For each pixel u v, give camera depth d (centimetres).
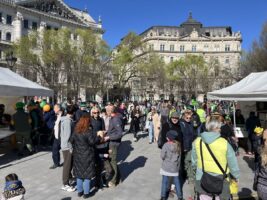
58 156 1036
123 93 5119
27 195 759
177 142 713
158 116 1611
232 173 488
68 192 784
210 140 493
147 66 5188
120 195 770
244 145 1429
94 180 878
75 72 4538
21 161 1131
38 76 4647
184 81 7406
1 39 6288
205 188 487
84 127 721
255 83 1290
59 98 4556
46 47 4488
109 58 4891
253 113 1311
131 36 5150
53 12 7425
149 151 1391
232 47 10781
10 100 1647
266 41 4472
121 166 1080
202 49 10938
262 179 505
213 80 7469
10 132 1234
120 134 827
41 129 1411
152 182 886
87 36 4569
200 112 1280
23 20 6825
